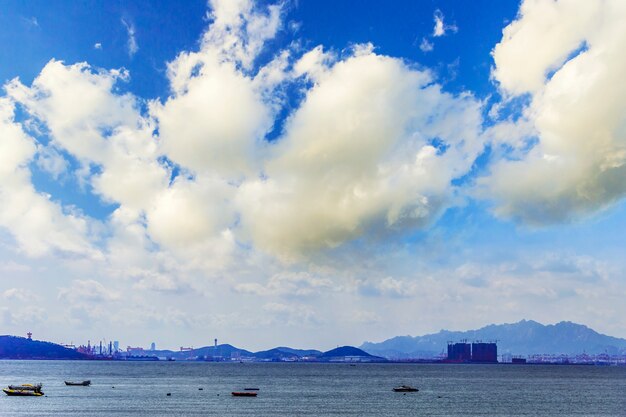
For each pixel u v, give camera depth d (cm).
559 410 18612
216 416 16075
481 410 18400
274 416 16250
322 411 17600
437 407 19112
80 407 17838
